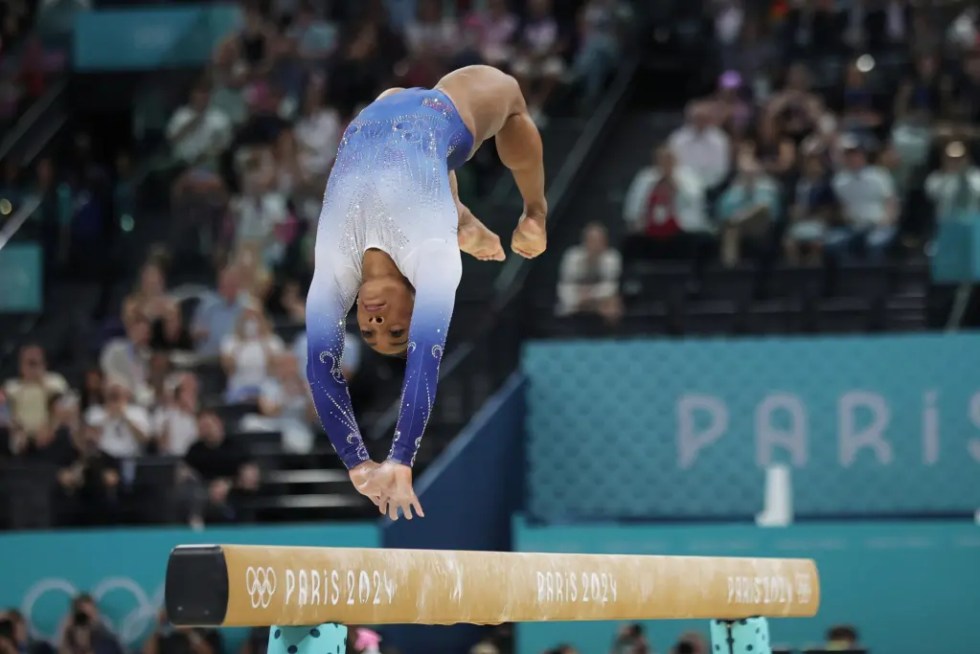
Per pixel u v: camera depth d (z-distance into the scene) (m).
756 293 44.78
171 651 36.12
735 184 46.97
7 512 38.81
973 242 43.44
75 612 36.41
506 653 37.03
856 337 41.09
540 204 18.08
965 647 36.47
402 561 13.38
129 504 38.78
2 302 49.00
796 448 41.12
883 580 36.69
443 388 43.84
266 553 12.03
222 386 44.16
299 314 46.31
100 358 45.72
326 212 14.95
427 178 14.67
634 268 45.75
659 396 41.81
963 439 40.53
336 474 40.28
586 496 41.72
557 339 44.03
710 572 17.72
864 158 47.06
